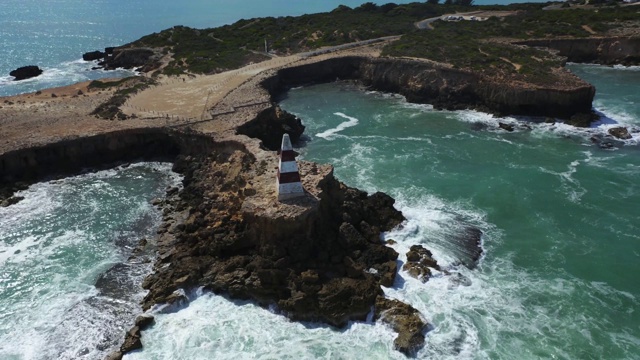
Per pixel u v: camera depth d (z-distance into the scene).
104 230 39.69
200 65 84.00
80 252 36.84
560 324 29.16
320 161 51.53
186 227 37.44
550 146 54.94
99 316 30.39
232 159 46.09
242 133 52.59
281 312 30.28
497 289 31.92
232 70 81.62
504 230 38.56
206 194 42.00
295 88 80.81
